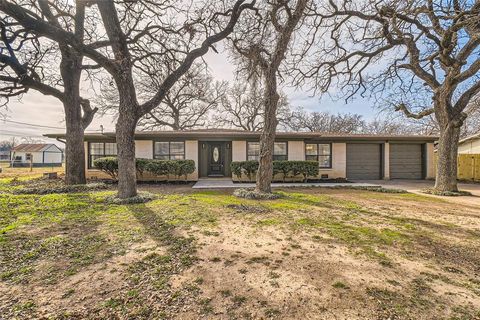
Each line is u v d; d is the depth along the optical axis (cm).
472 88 943
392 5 639
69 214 573
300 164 1308
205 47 852
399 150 1553
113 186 1087
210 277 288
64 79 1020
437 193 941
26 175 1823
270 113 848
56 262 325
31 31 683
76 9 981
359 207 682
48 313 222
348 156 1536
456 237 434
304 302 241
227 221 521
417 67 1040
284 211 618
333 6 981
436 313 227
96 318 216
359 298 248
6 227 469
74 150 1036
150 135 1330
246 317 219
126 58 764
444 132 984
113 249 368
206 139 1401
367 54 1159
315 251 366
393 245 394
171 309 229
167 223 502
